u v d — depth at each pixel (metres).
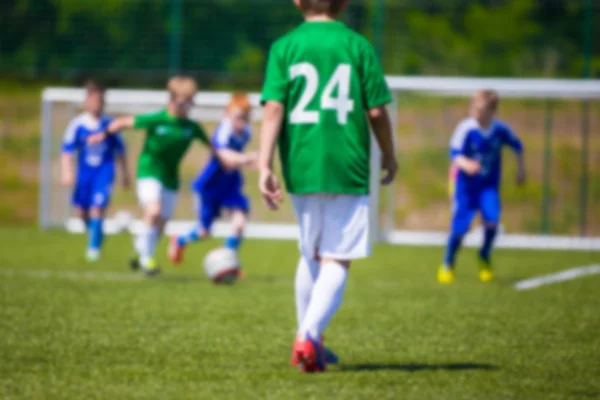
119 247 41.09
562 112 54.44
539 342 17.50
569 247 44.91
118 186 52.59
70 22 67.88
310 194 14.16
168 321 19.55
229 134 30.73
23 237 44.50
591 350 16.64
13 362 14.93
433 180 52.59
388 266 35.16
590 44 56.78
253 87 64.69
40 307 21.25
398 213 52.62
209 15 63.88
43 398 12.42
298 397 12.55
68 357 15.39
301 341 13.90
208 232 32.34
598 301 24.22
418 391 13.02
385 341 17.55
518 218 52.25
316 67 14.24
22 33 69.06
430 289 27.20
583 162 47.31
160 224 29.59
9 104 69.50
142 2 65.81
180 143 28.80
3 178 62.69
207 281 28.59
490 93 29.44
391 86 44.94
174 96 28.52
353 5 63.16
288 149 14.32
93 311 20.81
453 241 29.86
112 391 12.87
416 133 52.66
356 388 13.16
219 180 31.39
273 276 30.73
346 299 24.42
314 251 14.63
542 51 65.88
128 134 52.53
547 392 13.10
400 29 64.50
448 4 66.25
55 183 49.31
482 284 28.91
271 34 64.44
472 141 29.52
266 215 49.88
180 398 12.48
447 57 65.38
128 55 66.06
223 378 13.82
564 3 65.50
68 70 68.06
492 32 66.12
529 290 27.02
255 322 19.64
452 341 17.55
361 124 14.30
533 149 54.00
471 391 13.06
